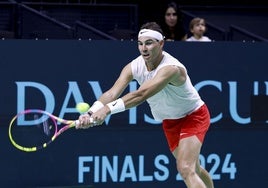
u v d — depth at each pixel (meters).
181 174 15.01
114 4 22.84
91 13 21.50
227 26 24.44
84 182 17.56
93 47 17.48
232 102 18.31
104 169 17.67
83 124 13.64
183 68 14.46
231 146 18.34
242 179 18.44
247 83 18.39
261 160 18.52
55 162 17.39
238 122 18.38
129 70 14.73
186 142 15.01
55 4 21.44
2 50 16.92
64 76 17.31
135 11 21.53
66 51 17.31
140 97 13.82
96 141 17.59
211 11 24.33
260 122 18.48
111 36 20.25
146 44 14.16
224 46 18.22
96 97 17.53
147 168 17.89
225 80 18.27
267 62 18.47
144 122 17.81
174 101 14.84
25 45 17.06
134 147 17.80
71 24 21.47
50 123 17.27
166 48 17.89
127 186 17.81
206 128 15.32
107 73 17.59
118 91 14.58
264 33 24.62
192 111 15.17
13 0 21.19
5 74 16.97
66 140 17.42
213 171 18.28
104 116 13.60
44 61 17.19
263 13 24.66
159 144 17.92
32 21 19.38
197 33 20.44
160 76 14.05
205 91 18.17
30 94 17.12
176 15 20.88
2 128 17.02
